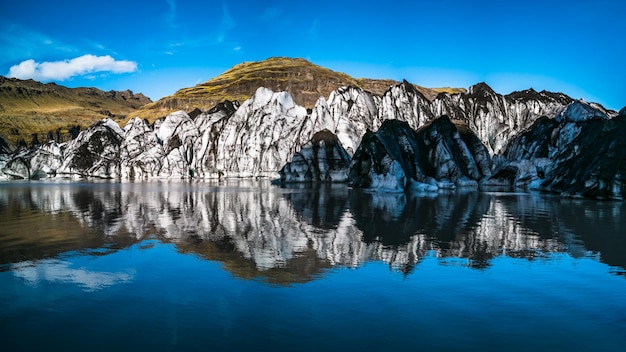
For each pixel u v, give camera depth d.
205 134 126.06
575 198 49.06
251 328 10.52
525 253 19.17
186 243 21.36
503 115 120.25
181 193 57.22
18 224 27.77
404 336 10.05
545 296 13.07
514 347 9.56
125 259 17.91
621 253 19.22
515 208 38.62
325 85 183.50
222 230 25.50
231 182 95.06
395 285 14.10
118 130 138.88
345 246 20.67
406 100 117.56
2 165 123.56
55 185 80.50
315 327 10.59
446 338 9.98
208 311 11.74
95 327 10.70
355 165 77.94
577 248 20.30
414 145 77.19
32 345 9.75
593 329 10.60
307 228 26.41
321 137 98.31
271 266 16.66
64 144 143.38
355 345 9.57
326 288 13.77
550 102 120.81
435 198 50.62
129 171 122.25
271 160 114.00
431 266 16.72
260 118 120.19
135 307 12.07
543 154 84.12
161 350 9.38
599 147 51.41
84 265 16.94
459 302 12.48
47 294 13.30
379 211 36.22
